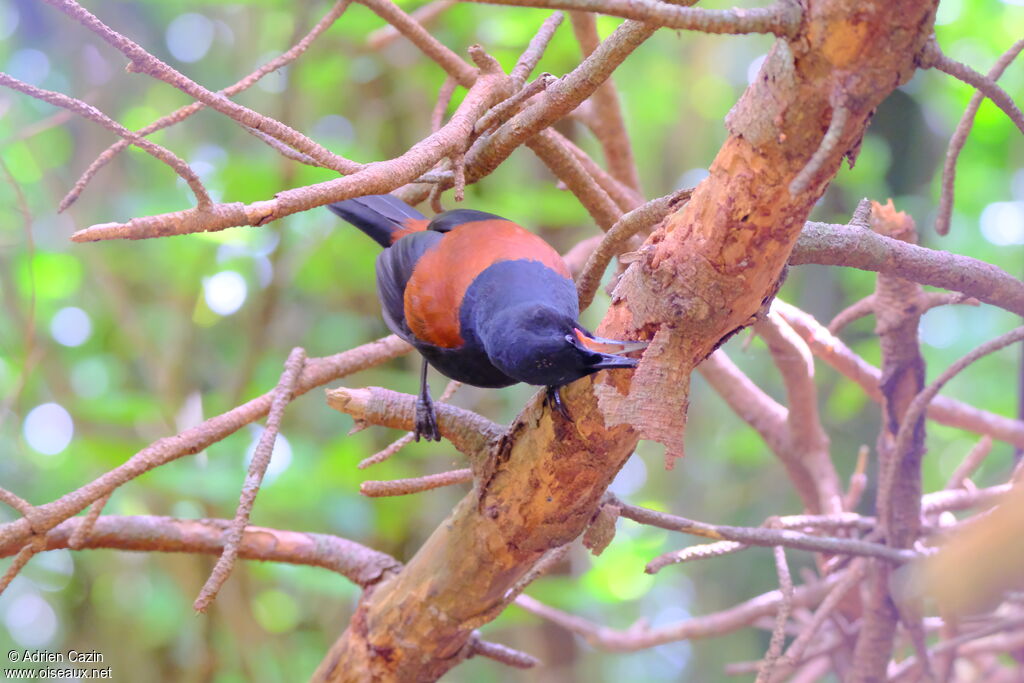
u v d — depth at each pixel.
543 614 8.73
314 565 6.80
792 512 18.50
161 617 13.69
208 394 15.19
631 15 3.28
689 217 4.15
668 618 21.25
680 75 19.39
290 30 13.48
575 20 7.56
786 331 7.92
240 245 12.34
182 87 4.50
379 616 5.88
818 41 3.44
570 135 11.98
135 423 12.57
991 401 17.67
